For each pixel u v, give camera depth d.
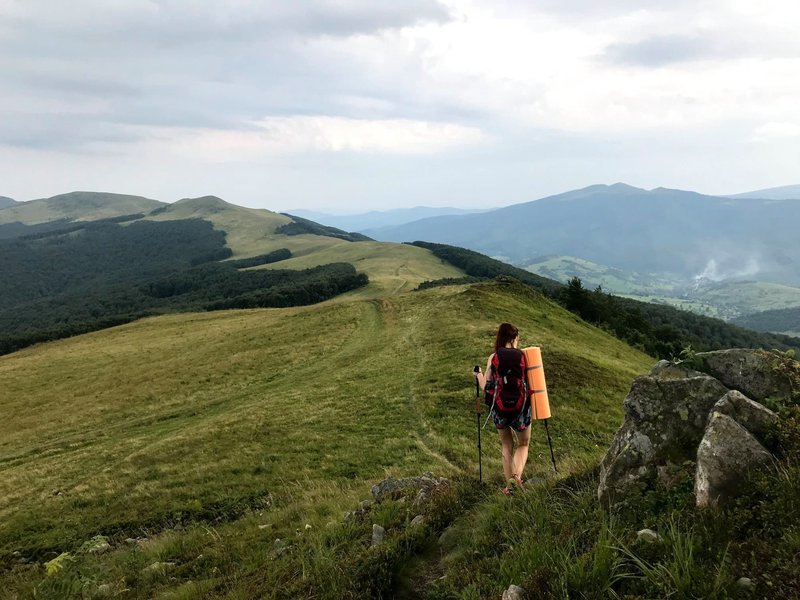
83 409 35.16
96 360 55.38
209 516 14.81
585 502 5.20
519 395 7.13
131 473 19.47
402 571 5.45
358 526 7.43
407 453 18.70
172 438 23.77
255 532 10.18
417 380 29.22
